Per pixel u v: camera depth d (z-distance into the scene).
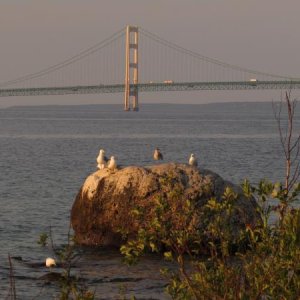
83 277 18.31
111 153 69.44
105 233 21.53
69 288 11.60
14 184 40.38
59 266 19.44
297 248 9.86
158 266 19.12
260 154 67.00
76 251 21.02
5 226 26.06
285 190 10.34
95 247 21.53
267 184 10.38
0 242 23.09
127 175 21.44
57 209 30.56
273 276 9.90
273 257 10.01
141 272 18.72
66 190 37.75
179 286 10.45
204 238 12.27
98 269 19.16
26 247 22.30
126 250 10.54
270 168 52.41
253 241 10.20
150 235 10.64
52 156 64.31
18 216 28.42
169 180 11.72
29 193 36.16
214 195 20.45
